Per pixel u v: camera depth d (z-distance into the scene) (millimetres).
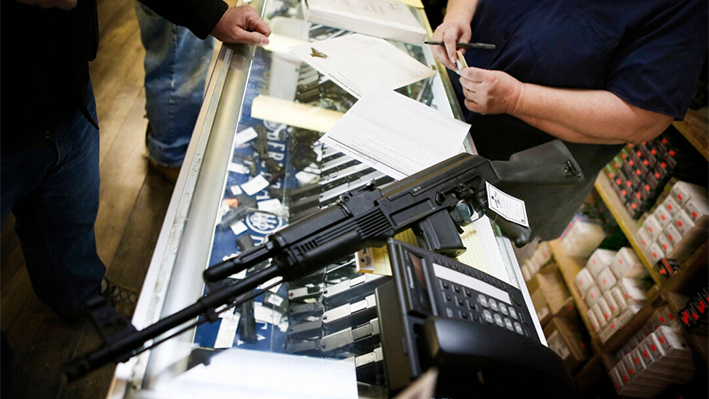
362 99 1145
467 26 1388
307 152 996
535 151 1064
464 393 616
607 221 2029
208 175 834
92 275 1450
